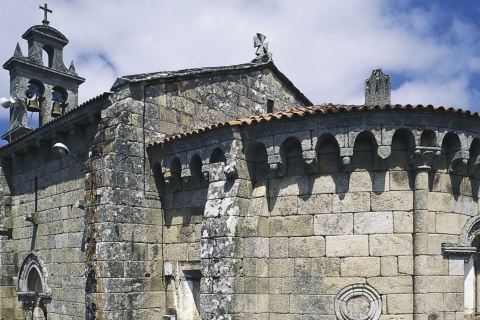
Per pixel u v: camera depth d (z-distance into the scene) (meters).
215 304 12.15
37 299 19.19
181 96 16.31
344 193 11.90
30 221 18.92
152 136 15.23
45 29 22.94
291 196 12.36
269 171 12.70
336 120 11.66
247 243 12.48
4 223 20.56
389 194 11.69
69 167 17.34
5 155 20.72
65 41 23.59
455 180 12.26
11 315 20.14
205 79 17.30
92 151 14.88
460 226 12.18
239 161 12.59
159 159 14.86
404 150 11.79
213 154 13.30
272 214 12.55
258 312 12.21
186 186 14.70
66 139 17.56
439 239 11.80
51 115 22.70
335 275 11.75
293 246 12.21
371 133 11.53
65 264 17.11
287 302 12.12
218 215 12.56
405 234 11.56
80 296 16.16
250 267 12.35
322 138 11.89
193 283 14.66
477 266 12.98
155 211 15.00
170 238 14.95
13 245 20.59
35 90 22.69
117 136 14.38
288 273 12.19
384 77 13.70
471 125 11.96
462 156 11.84
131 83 14.75
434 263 11.65
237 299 12.06
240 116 18.59
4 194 20.83
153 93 15.46
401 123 11.48
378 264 11.54
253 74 19.48
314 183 12.16
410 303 11.37
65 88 23.25
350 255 11.70
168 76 15.76
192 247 14.30
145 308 14.33
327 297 11.75
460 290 11.82
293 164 12.44
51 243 18.05
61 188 17.72
